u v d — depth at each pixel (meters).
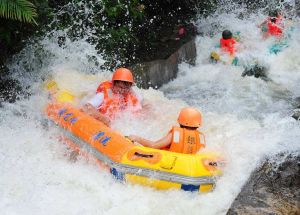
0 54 7.15
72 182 4.85
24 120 6.17
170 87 8.80
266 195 4.39
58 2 8.20
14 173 4.98
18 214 4.27
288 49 10.10
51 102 6.30
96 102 6.03
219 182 4.68
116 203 4.49
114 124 6.09
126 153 4.83
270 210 4.14
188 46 9.85
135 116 6.30
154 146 5.11
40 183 4.82
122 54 8.46
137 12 9.40
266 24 10.67
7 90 6.93
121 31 8.66
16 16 5.90
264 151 5.14
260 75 9.34
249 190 4.48
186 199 4.52
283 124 6.33
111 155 4.90
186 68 9.66
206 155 4.86
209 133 6.17
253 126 6.53
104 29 8.41
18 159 5.27
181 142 5.02
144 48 9.24
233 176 4.74
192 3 11.73
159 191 4.61
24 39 7.17
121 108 6.20
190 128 5.17
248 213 4.09
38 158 5.34
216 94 8.43
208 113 7.25
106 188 4.73
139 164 4.70
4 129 5.90
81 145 5.34
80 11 8.24
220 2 12.33
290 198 4.36
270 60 9.71
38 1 6.81
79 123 5.57
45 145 5.64
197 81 9.17
